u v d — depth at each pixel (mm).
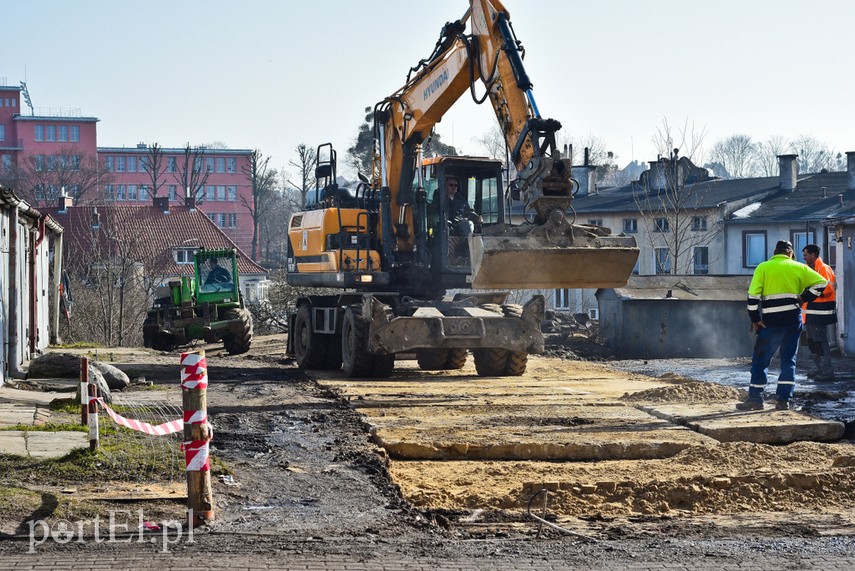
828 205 48344
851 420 12758
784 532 7668
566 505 8773
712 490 9078
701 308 25750
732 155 137625
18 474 8648
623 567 6473
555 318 33875
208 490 7633
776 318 13172
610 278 13992
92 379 13469
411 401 14633
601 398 14992
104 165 119375
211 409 13984
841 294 22562
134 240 44969
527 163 14125
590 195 61531
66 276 36562
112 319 39844
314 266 20375
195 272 29266
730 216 50406
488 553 6805
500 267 13539
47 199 104750
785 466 10117
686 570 6422
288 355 22922
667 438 11414
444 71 16891
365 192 19641
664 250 53500
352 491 8805
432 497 9031
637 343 25578
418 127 18031
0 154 121250
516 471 10195
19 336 18172
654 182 57844
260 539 7047
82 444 9984
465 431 11844
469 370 20281
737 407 13203
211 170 125250
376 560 6531
